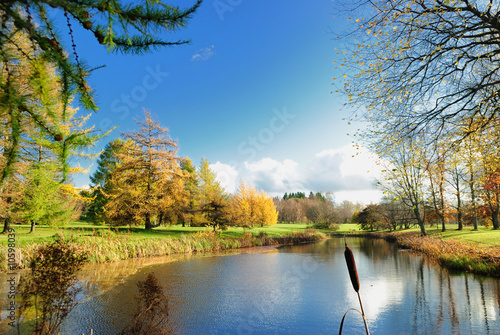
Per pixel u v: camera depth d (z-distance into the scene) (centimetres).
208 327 760
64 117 201
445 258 1594
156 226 3372
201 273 1454
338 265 1720
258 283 1252
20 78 187
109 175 3092
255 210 3706
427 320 793
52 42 192
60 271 561
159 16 214
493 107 763
